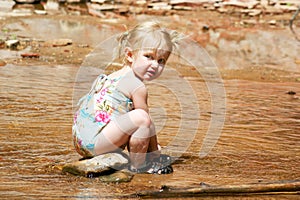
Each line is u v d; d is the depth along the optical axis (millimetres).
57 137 5371
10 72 8102
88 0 14156
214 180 4457
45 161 4719
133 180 4379
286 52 11414
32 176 4359
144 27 4645
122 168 4520
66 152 4969
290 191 4246
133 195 4051
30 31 11133
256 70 9961
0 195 3938
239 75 9477
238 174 4648
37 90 7121
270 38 12312
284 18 14062
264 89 8422
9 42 9859
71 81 7738
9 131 5465
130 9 13812
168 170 4598
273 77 9508
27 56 9273
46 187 4137
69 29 11539
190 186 4254
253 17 14039
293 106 7324
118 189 4172
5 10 12672
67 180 4305
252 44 11781
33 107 6348
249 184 4254
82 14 13031
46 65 8789
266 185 4223
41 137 5348
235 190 4172
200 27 12750
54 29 11445
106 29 11750
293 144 5609
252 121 6422
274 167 4871
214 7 14523
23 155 4840
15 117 5934
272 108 7145
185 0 14523
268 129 6117
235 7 14531
